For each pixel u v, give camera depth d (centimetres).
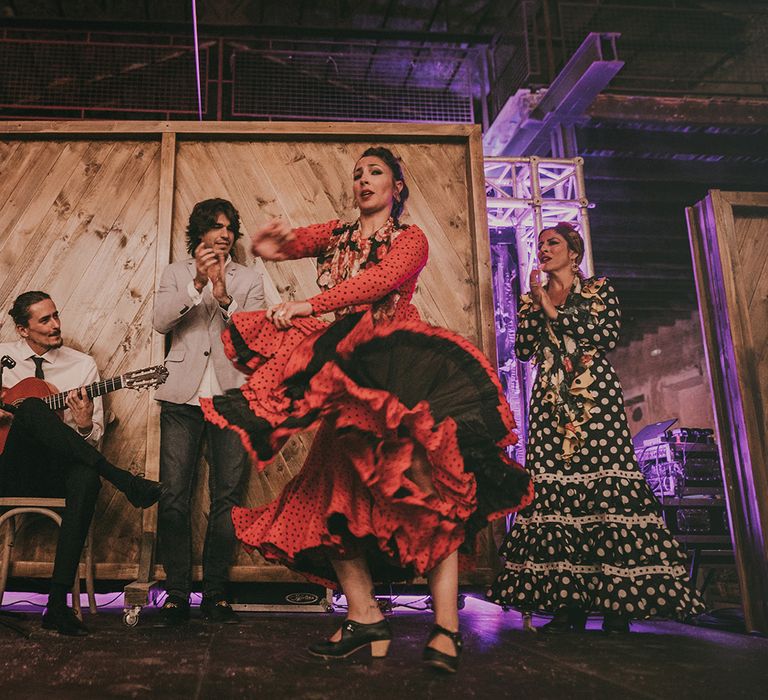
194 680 158
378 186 201
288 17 997
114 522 321
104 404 327
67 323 338
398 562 180
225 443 290
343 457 178
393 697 142
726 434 302
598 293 302
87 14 955
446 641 169
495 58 964
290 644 214
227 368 298
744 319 301
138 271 345
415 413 164
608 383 292
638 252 1020
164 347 333
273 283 345
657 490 549
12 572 308
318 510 183
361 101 983
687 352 1238
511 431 176
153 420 324
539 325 308
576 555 276
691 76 973
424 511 171
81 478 248
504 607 286
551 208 693
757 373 296
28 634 227
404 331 177
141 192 354
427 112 994
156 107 934
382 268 183
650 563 269
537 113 798
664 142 813
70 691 146
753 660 204
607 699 145
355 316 183
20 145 355
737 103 802
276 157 361
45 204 350
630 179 831
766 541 276
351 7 995
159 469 319
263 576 312
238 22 981
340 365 170
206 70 908
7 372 306
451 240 359
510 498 184
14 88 911
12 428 264
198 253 269
